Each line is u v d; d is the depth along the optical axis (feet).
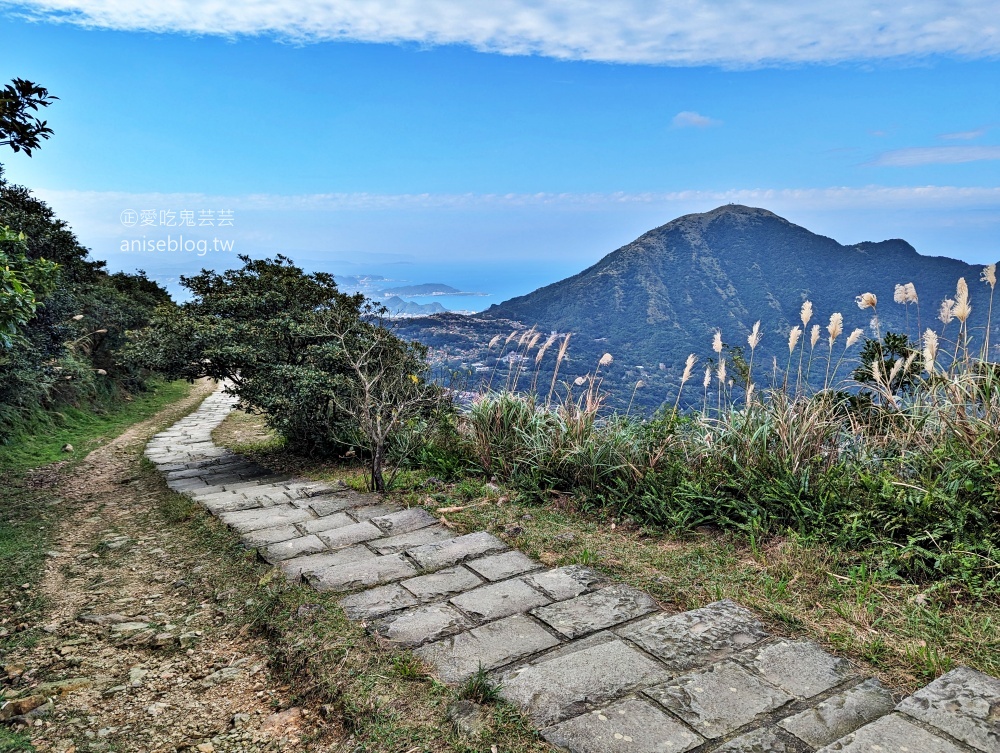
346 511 16.60
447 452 20.40
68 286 48.91
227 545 14.49
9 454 29.55
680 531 13.05
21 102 15.35
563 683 7.74
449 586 11.07
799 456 13.84
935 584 9.64
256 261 32.55
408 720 7.24
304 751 7.28
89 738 7.86
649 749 6.50
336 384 25.16
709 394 16.48
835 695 7.36
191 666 9.53
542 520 14.42
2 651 10.25
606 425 17.19
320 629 9.64
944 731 6.48
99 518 18.85
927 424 14.17
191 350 26.71
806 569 10.71
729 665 8.04
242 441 37.29
